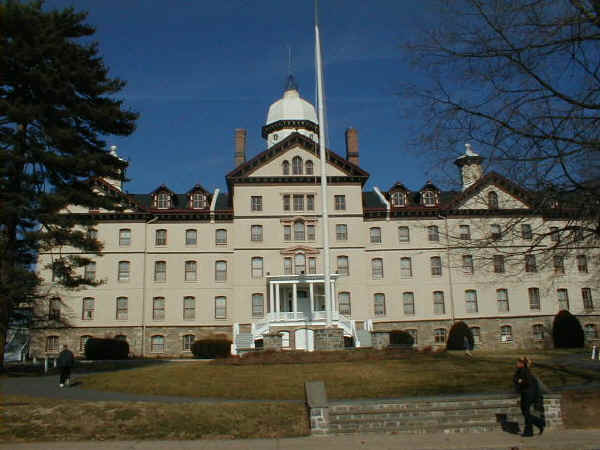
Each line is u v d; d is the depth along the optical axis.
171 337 51.06
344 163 53.38
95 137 33.91
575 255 19.06
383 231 54.56
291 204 52.78
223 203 56.94
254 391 22.94
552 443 14.36
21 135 30.36
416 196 58.47
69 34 33.88
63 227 30.23
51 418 17.33
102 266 51.69
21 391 23.97
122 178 33.91
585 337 53.94
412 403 17.23
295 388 23.14
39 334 49.91
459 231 54.22
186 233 53.22
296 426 16.59
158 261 52.41
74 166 30.89
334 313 46.94
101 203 32.72
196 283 52.22
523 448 14.13
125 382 25.62
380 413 16.77
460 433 16.08
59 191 31.33
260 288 51.16
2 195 28.69
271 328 46.75
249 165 53.19
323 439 15.42
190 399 21.55
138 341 50.47
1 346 30.34
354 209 53.09
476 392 21.45
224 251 53.03
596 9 14.77
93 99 33.53
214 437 15.89
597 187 15.53
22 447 14.65
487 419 16.81
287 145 53.94
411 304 53.34
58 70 31.12
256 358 30.61
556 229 17.59
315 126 65.56
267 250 51.88
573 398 19.08
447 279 53.88
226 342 46.66
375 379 24.33
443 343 52.69
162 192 54.53
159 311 51.50
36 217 29.50
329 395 21.86
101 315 50.75
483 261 19.59
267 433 16.14
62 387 25.20
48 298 48.84
